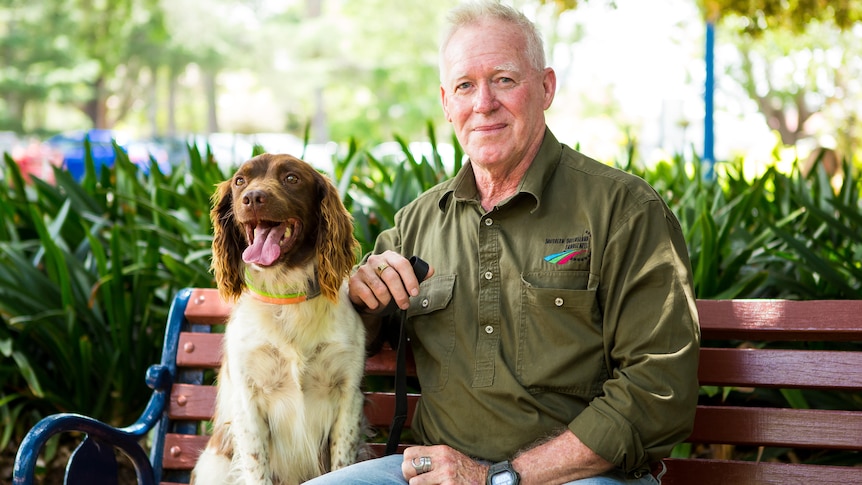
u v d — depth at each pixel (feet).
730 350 8.53
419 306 8.95
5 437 12.87
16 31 110.63
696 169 14.26
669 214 8.30
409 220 9.62
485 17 8.98
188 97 171.73
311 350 8.96
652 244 8.08
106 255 13.70
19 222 14.75
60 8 112.88
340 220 8.98
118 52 121.08
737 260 11.04
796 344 11.23
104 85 131.75
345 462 8.97
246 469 8.87
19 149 56.39
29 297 12.63
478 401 8.45
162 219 13.48
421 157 13.58
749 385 8.42
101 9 114.83
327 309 8.98
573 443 7.73
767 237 11.85
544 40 9.20
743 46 77.97
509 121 8.79
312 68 115.85
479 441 8.47
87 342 12.15
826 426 8.11
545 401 8.27
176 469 9.62
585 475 7.76
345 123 128.36
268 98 160.66
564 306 8.26
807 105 95.25
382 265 8.80
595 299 8.24
